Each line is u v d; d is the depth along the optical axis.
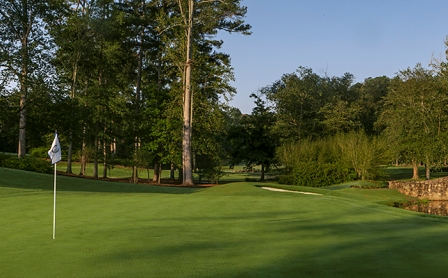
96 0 30.55
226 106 32.44
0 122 28.81
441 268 5.91
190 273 5.54
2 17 28.59
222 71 31.80
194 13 32.22
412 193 22.44
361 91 65.56
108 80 33.38
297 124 46.00
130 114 32.69
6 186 18.33
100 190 20.92
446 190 21.67
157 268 5.78
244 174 53.50
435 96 36.41
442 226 9.98
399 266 6.02
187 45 30.02
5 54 27.38
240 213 11.96
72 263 6.03
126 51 35.03
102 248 7.00
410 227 9.79
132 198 15.80
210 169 34.69
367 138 29.23
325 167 28.25
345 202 15.23
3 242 7.45
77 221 9.91
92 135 33.34
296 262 6.20
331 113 46.94
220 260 6.27
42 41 29.64
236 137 38.28
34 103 29.06
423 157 34.12
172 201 14.96
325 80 62.38
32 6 28.88
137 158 31.80
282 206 13.89
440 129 35.84
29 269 5.73
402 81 38.59
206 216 11.18
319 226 9.77
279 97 46.31
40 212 11.38
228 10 31.00
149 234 8.30
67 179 23.81
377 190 22.77
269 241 7.81
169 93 33.38
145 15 34.84
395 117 38.50
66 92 30.28
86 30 31.05
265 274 5.51
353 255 6.70
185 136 29.91
